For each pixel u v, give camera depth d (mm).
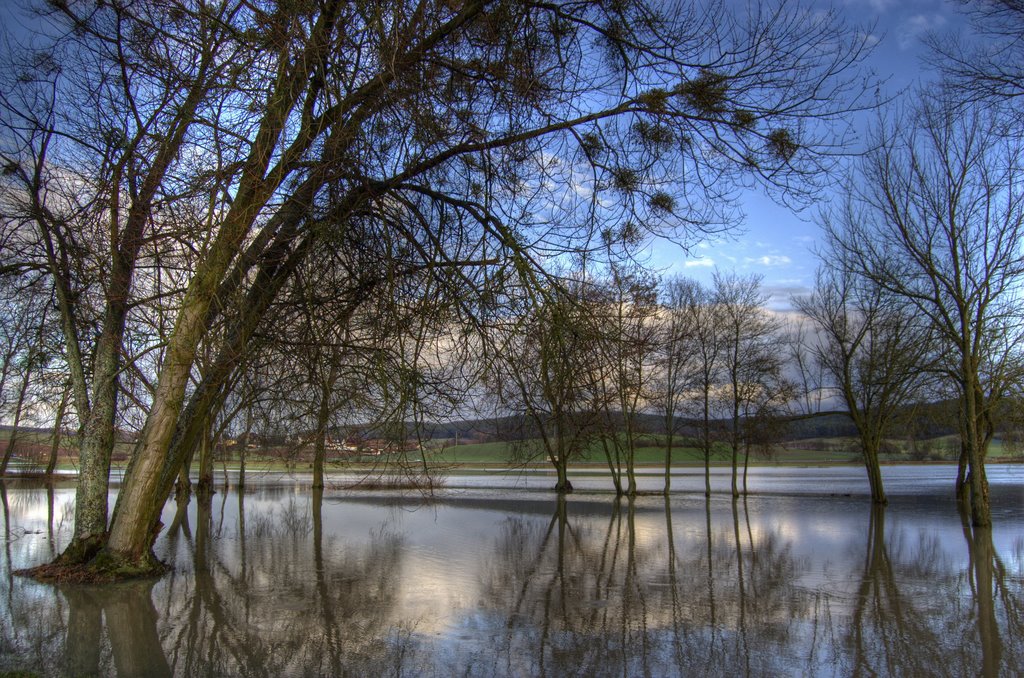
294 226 10719
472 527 23094
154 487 13094
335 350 10000
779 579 13875
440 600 11836
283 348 10898
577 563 15812
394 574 14258
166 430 12953
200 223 10344
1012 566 15414
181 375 12758
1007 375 25375
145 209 11281
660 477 59719
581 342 9891
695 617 10734
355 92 9680
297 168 10484
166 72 10453
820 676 8023
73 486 41438
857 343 32625
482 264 10023
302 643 9227
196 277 10641
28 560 14930
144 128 10961
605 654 8789
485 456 65375
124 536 12977
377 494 38938
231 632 9719
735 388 36906
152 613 10664
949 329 24312
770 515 27375
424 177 10969
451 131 9688
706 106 10273
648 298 18078
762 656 8734
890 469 74125
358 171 9711
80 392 13594
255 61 9578
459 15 9781
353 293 10312
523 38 9898
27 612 10602
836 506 31562
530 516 26906
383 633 9719
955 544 19016
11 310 16859
